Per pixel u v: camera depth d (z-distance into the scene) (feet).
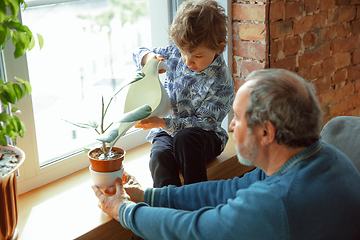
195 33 4.50
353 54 7.72
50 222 4.14
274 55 6.04
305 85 2.83
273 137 2.79
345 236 2.75
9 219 3.64
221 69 5.08
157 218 3.23
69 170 5.36
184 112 5.27
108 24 5.78
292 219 2.61
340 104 7.80
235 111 2.97
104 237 4.16
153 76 4.76
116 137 3.73
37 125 5.21
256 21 5.84
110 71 5.99
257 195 2.72
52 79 5.26
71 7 5.24
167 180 4.60
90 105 5.82
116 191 3.91
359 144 3.76
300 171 2.76
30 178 4.86
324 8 6.66
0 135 3.32
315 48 6.78
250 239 2.72
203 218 2.99
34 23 4.89
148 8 6.23
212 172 5.33
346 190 2.77
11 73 4.37
